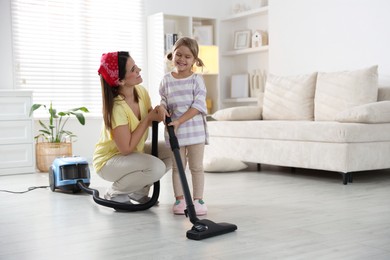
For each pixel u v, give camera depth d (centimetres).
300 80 451
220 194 316
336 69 461
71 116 531
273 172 422
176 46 257
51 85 524
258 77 569
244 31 590
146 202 267
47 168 458
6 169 440
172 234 215
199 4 601
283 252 185
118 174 266
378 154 357
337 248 189
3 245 204
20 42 507
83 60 541
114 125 255
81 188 323
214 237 208
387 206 268
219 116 469
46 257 186
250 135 418
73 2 533
